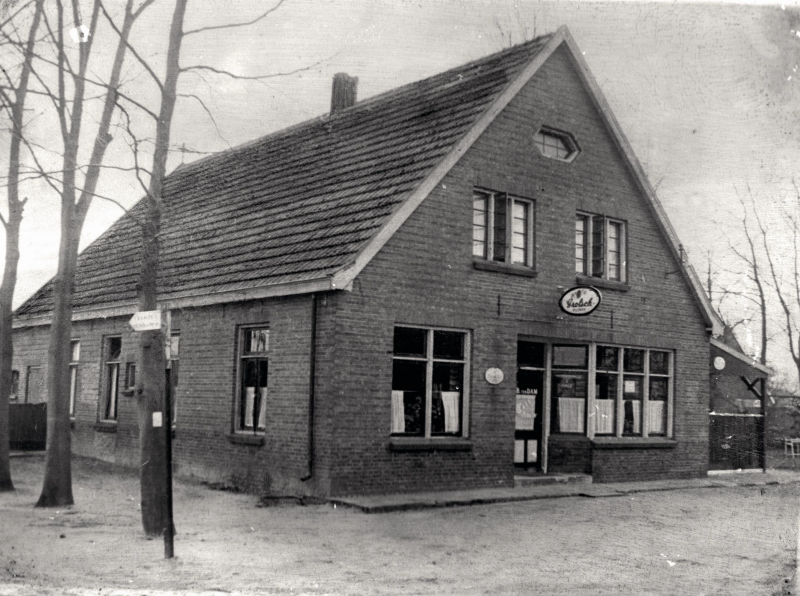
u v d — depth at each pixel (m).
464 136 14.59
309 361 13.34
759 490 16.83
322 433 13.02
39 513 11.15
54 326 11.77
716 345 19.88
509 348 15.25
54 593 7.43
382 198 14.30
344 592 7.75
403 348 14.02
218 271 15.53
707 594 8.20
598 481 16.59
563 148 16.84
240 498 13.34
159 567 8.45
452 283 14.50
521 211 15.98
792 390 21.44
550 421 16.62
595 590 8.18
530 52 15.97
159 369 10.13
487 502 13.54
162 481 10.04
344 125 18.20
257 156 19.38
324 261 13.48
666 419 18.28
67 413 11.79
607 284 17.00
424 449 13.89
